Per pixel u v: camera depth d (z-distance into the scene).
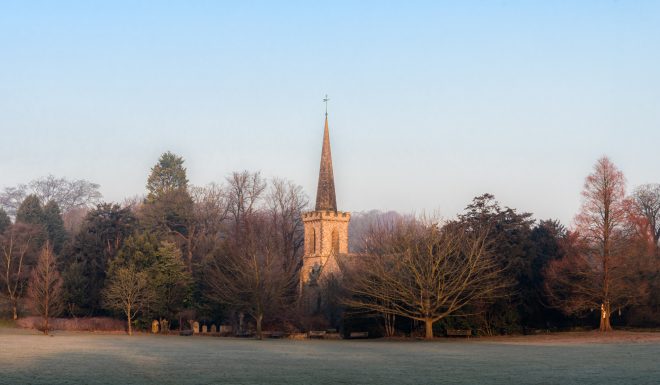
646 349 49.03
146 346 56.25
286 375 32.31
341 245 112.56
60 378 30.53
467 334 73.94
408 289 71.69
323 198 114.88
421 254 72.50
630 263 72.00
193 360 40.94
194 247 113.75
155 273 93.12
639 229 75.75
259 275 82.50
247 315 93.62
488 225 79.69
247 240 95.62
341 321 83.75
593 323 81.56
